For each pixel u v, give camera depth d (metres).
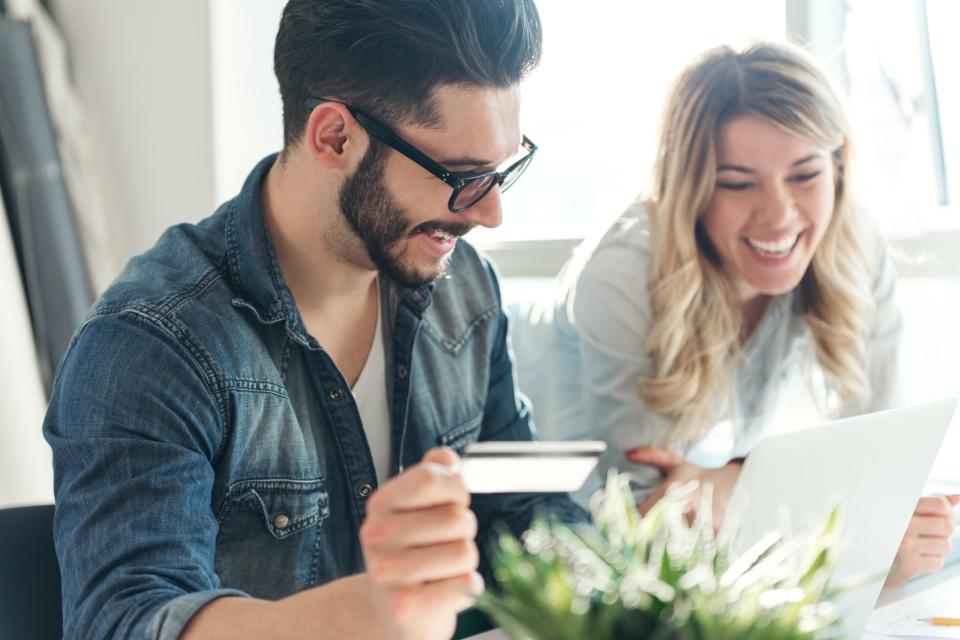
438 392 1.36
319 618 0.79
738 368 1.76
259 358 1.16
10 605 1.09
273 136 2.33
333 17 1.10
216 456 1.11
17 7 2.29
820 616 0.60
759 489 0.97
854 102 1.98
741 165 1.63
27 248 2.28
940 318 1.96
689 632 0.56
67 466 1.01
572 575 0.61
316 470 1.21
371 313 1.31
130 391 1.02
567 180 2.28
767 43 1.66
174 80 2.27
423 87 1.06
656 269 1.69
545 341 1.86
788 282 1.66
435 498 0.70
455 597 0.71
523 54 1.09
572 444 0.73
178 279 1.15
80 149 2.36
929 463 1.03
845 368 1.75
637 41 2.18
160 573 0.90
